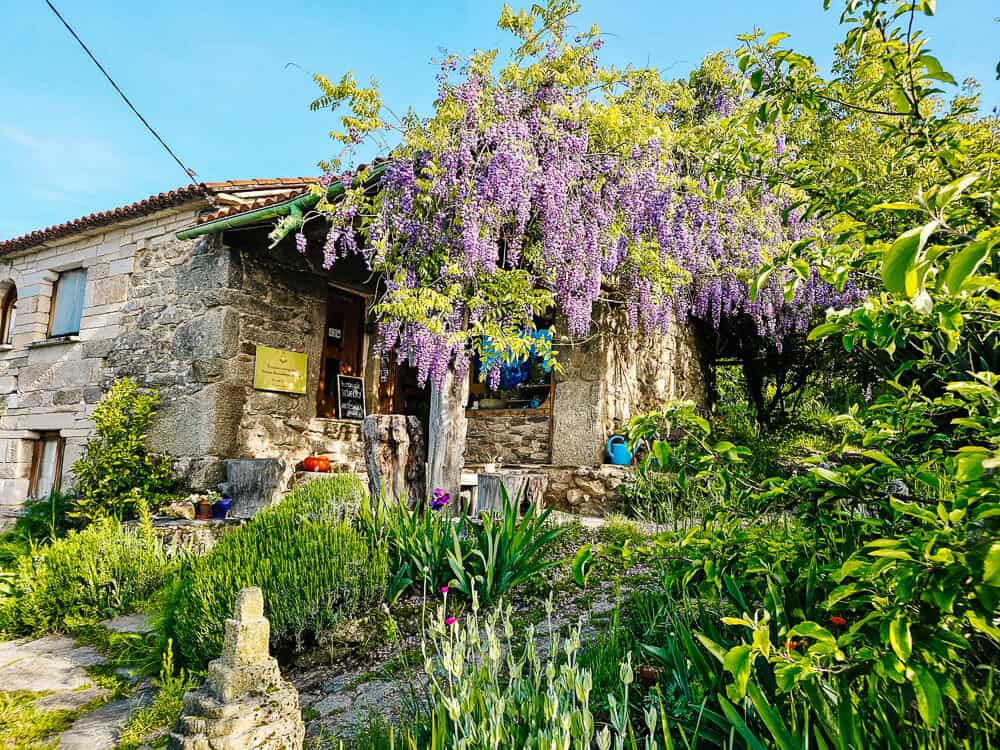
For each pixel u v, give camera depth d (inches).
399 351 216.7
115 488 286.8
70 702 148.7
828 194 102.4
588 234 224.2
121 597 210.7
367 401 363.6
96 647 185.0
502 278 218.4
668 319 320.8
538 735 78.7
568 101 214.8
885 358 121.1
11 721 136.9
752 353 450.0
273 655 157.1
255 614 112.5
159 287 321.1
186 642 152.9
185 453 292.4
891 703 72.9
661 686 99.0
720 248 266.8
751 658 60.4
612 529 206.5
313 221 276.7
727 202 256.7
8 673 166.7
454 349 224.1
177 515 268.4
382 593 169.0
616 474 281.9
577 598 158.4
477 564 174.4
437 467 218.7
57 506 306.8
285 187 322.3
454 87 200.2
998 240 41.2
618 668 103.2
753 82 98.3
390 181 205.9
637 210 230.7
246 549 167.3
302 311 324.5
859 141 192.1
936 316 65.6
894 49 84.7
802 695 77.5
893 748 66.7
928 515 56.3
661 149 234.4
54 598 206.2
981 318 68.1
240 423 293.9
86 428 341.1
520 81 208.7
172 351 307.6
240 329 297.0
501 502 231.9
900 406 82.1
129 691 152.4
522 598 165.2
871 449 80.5
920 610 57.7
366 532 187.2
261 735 103.2
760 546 82.7
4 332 412.8
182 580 177.8
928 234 39.4
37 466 376.5
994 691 73.6
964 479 52.3
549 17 205.2
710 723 86.4
